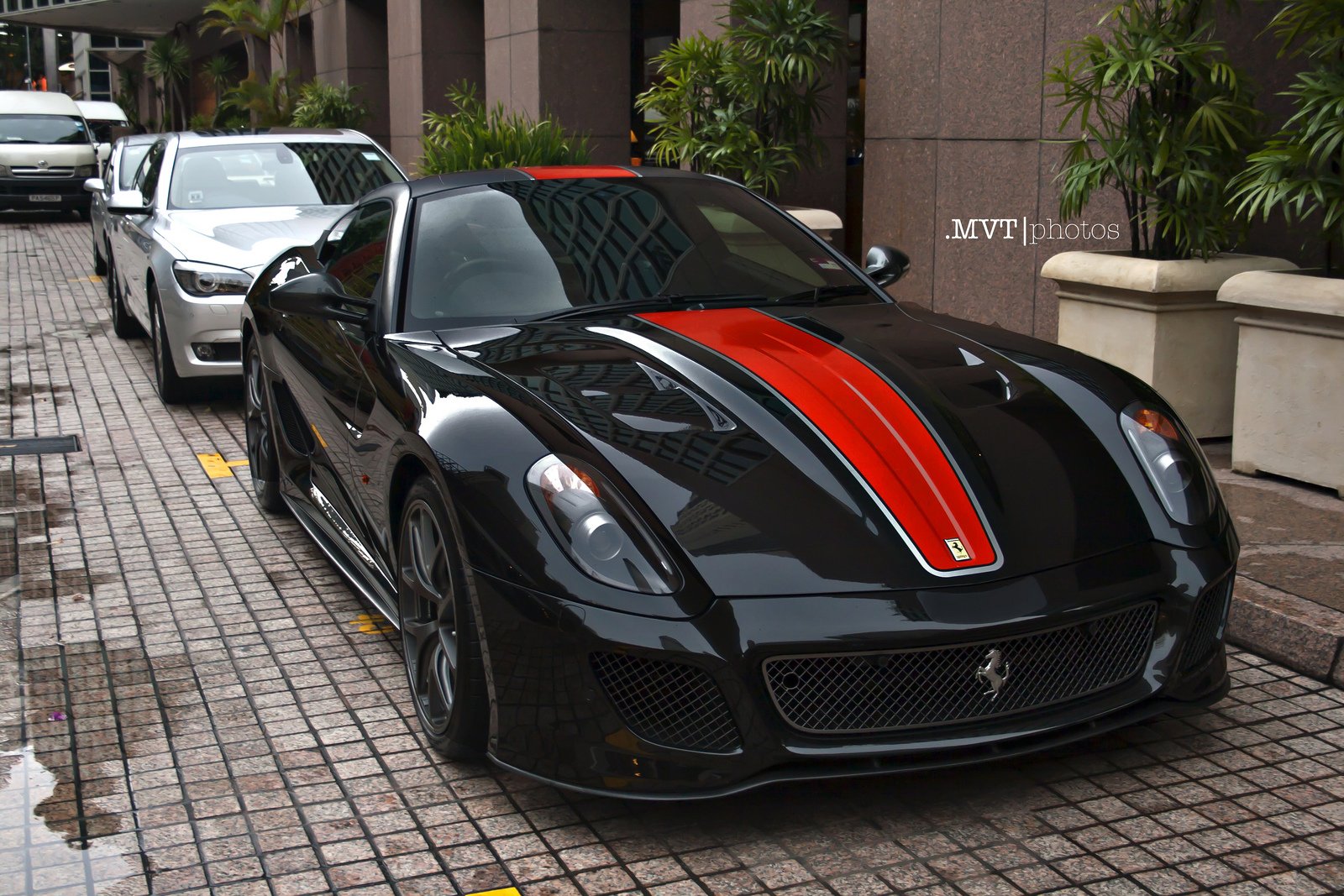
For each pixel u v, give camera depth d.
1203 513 3.02
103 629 4.16
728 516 2.72
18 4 38.94
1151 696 2.85
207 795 3.03
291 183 8.30
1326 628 3.58
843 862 2.67
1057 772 3.06
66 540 5.14
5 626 4.20
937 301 8.48
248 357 5.49
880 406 3.06
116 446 6.73
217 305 7.15
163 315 7.29
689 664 2.59
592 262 3.95
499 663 2.76
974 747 2.68
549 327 3.63
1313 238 6.11
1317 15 5.03
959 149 8.14
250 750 3.27
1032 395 3.25
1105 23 6.96
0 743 3.34
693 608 2.60
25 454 6.54
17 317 11.37
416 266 3.89
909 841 2.75
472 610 2.84
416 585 3.25
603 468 2.80
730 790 2.62
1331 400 4.88
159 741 3.33
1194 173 5.54
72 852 2.78
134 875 2.68
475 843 2.79
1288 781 3.00
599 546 2.68
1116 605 2.75
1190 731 3.27
